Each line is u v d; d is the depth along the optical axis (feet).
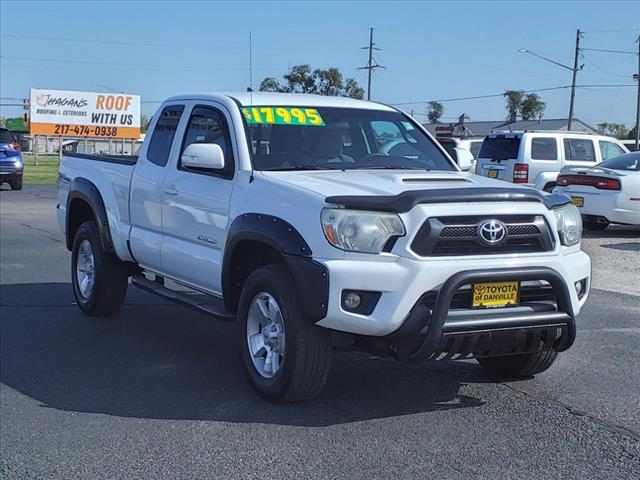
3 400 18.12
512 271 15.79
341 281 15.28
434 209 15.53
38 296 29.94
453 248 15.70
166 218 21.56
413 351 15.66
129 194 23.68
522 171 57.16
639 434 15.92
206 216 19.53
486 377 19.85
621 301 29.58
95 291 25.62
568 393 18.56
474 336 15.62
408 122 22.66
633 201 46.52
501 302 16.06
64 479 13.85
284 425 16.31
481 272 15.48
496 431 16.02
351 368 20.57
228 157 19.35
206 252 19.69
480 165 60.54
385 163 20.56
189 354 22.00
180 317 26.66
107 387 19.02
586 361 21.36
